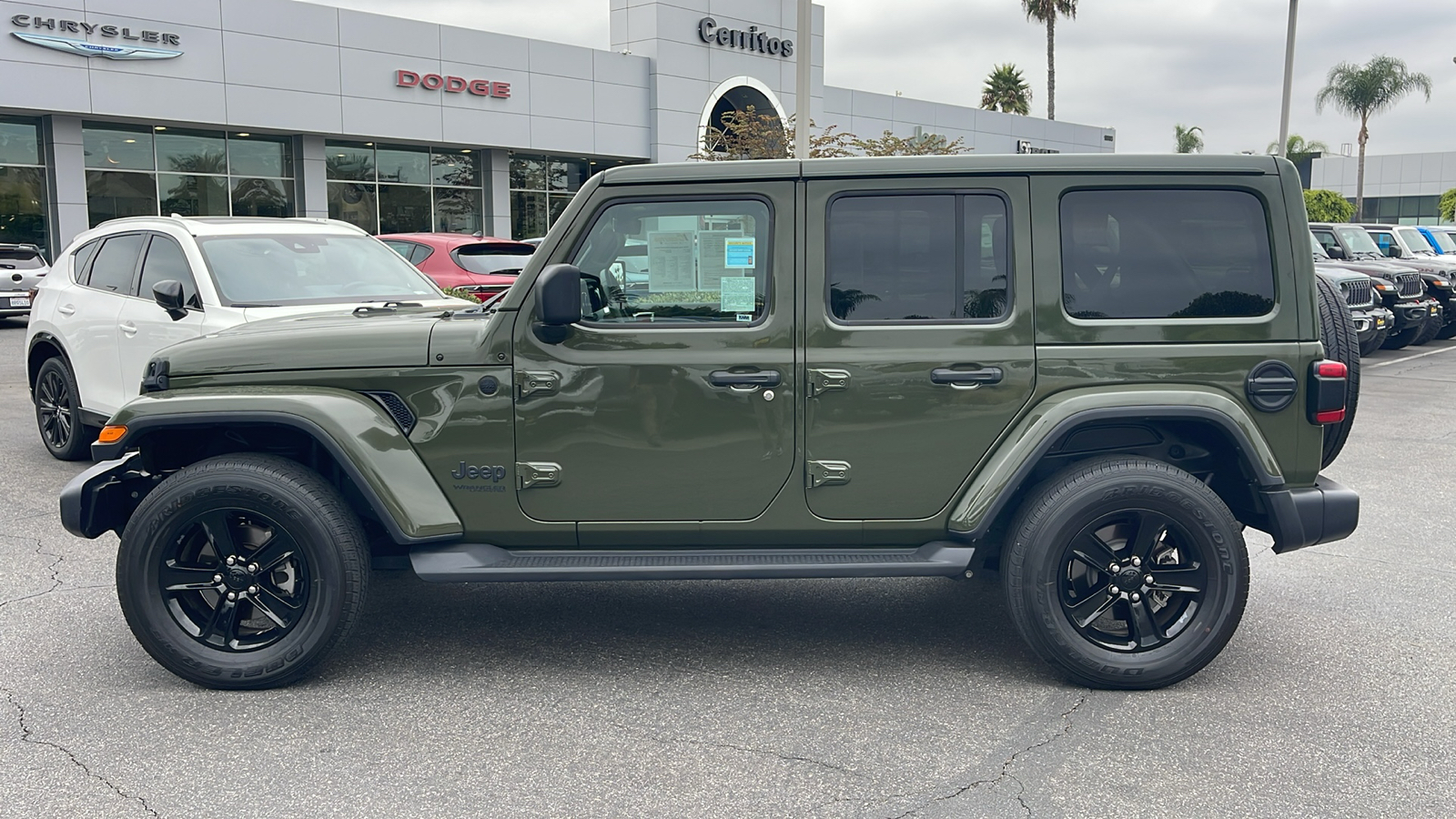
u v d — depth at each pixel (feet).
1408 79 176.45
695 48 107.86
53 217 77.00
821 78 120.98
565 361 12.98
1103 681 13.05
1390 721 12.31
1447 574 18.12
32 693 13.15
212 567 13.17
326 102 86.17
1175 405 12.70
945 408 12.96
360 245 25.94
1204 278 13.03
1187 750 11.58
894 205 13.00
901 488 13.12
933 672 13.84
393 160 94.17
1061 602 12.96
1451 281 59.41
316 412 12.84
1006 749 11.63
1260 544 20.17
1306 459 13.17
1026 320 12.92
